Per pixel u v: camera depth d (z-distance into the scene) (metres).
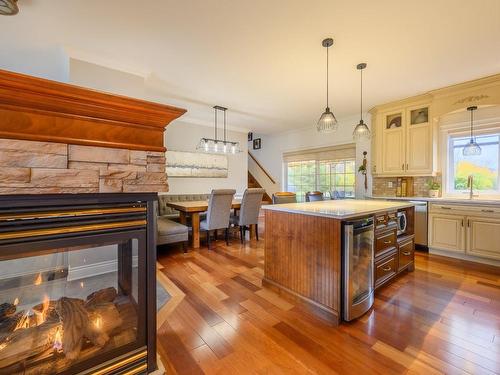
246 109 4.71
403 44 2.45
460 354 1.52
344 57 2.72
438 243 3.58
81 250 1.08
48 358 0.98
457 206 3.39
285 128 6.41
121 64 2.85
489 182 3.60
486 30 2.21
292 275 2.23
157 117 1.09
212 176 5.83
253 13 2.01
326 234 1.95
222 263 3.19
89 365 1.00
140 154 1.06
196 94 3.90
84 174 0.93
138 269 1.09
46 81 0.82
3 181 0.79
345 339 1.67
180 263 3.19
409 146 4.07
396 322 1.87
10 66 2.91
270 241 2.46
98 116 0.96
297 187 6.64
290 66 2.93
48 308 1.10
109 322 1.12
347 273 1.84
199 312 2.01
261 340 1.66
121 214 1.03
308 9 1.96
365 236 2.03
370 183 4.91
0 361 0.94
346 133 5.37
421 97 3.90
